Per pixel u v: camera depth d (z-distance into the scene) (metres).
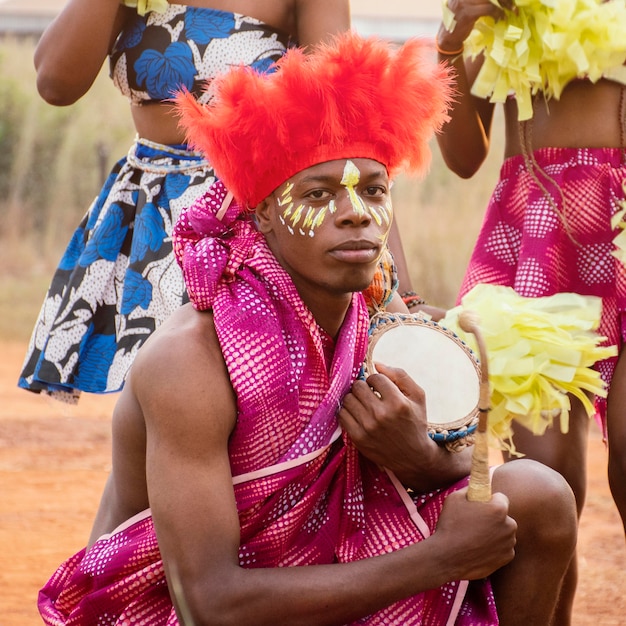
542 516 3.64
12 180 21.58
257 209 3.64
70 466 9.09
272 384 3.42
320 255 3.48
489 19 5.36
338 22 4.95
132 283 4.80
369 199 3.54
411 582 3.39
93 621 3.66
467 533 3.40
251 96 3.44
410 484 3.74
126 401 3.64
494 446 4.21
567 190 5.34
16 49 22.31
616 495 5.12
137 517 3.64
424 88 3.62
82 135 21.58
